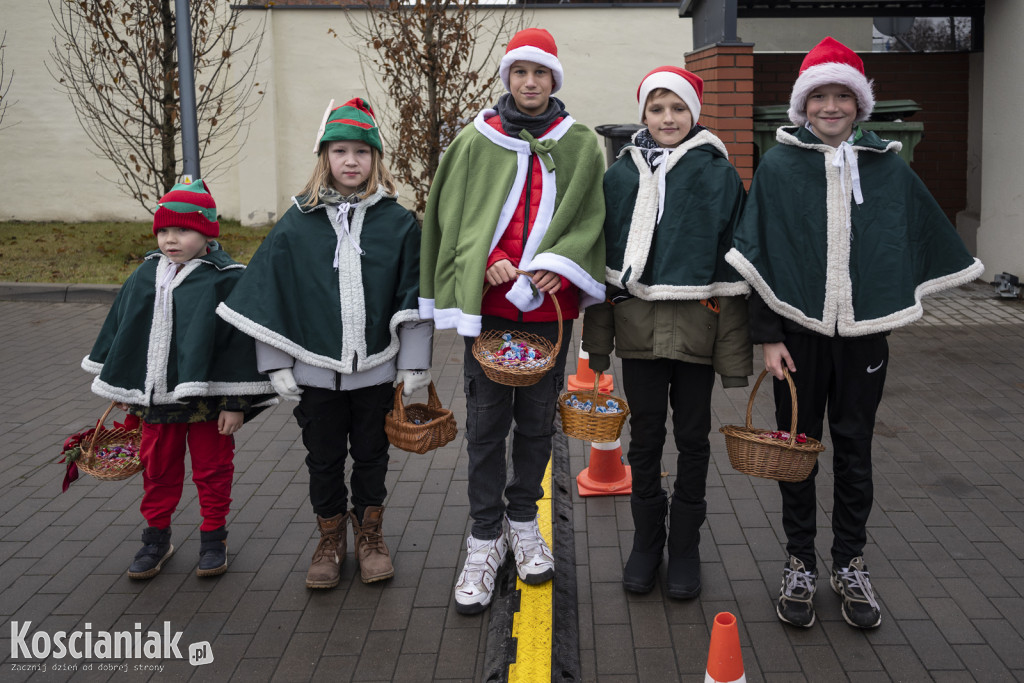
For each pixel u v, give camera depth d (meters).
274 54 13.13
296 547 3.98
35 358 7.28
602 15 13.09
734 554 3.82
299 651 3.17
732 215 3.13
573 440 5.31
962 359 6.77
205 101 11.26
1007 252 8.74
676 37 13.12
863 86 2.97
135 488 4.65
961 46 15.17
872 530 4.00
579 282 3.06
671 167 3.15
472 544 3.50
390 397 3.52
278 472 4.85
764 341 3.06
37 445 5.30
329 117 3.35
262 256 3.28
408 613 3.41
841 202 3.03
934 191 10.50
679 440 3.37
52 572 3.77
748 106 7.95
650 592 3.52
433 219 3.29
